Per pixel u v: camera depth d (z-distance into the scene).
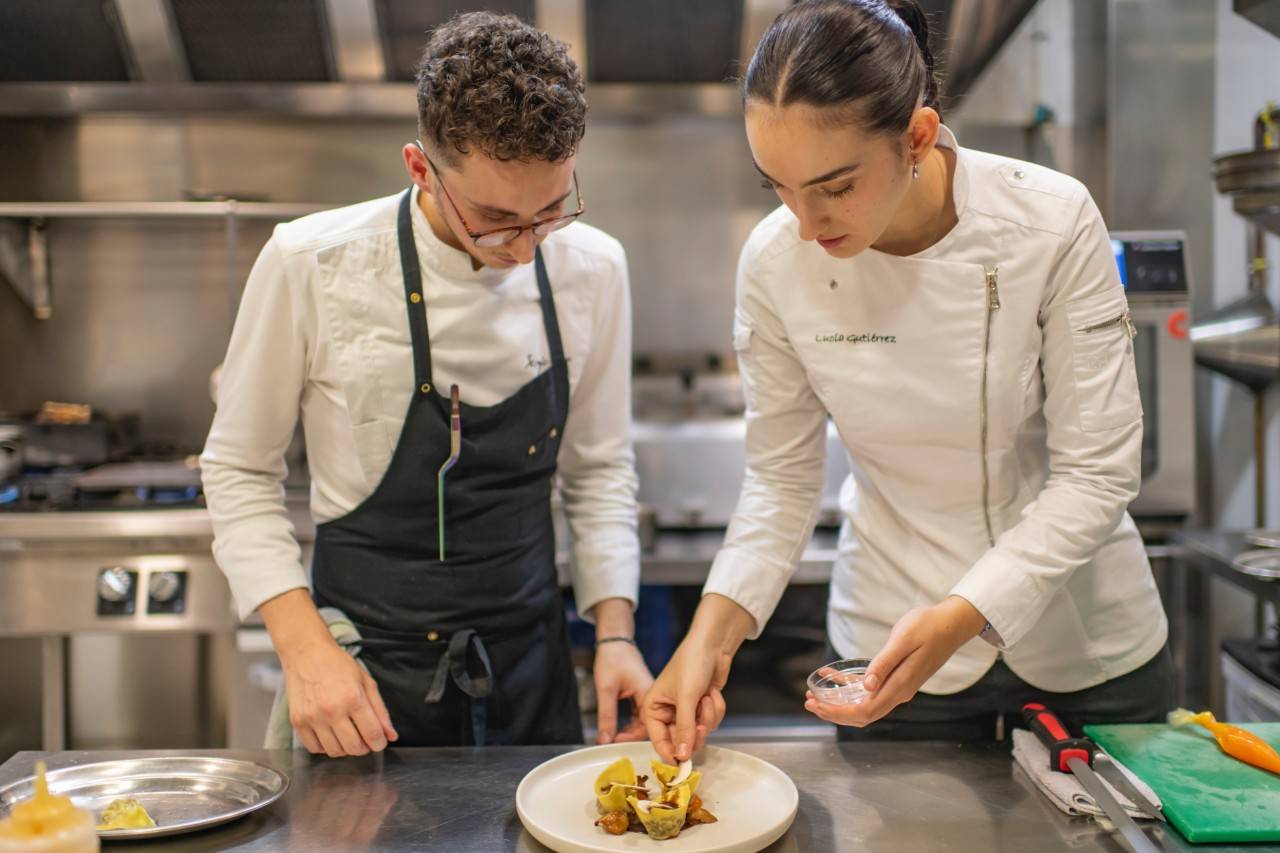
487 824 1.08
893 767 1.21
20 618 2.47
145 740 2.77
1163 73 2.89
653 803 1.06
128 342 3.25
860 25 1.03
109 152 3.25
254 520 1.37
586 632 2.54
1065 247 1.24
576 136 1.17
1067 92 3.02
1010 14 2.94
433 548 1.43
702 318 3.34
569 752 1.24
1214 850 1.01
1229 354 2.56
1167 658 1.44
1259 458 2.67
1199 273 2.90
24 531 2.46
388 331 1.39
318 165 3.28
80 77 3.10
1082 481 1.23
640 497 2.80
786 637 2.67
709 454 2.80
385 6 3.03
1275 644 2.16
